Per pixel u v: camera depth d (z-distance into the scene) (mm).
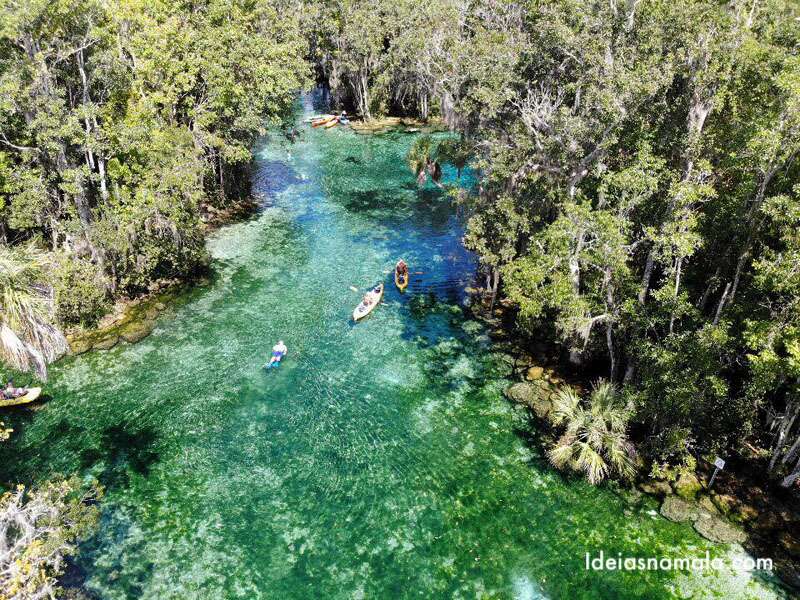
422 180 71312
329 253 53469
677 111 32125
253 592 24297
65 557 25328
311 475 30188
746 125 28125
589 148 35750
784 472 28516
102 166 40562
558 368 37906
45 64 35844
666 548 26062
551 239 32219
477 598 24078
